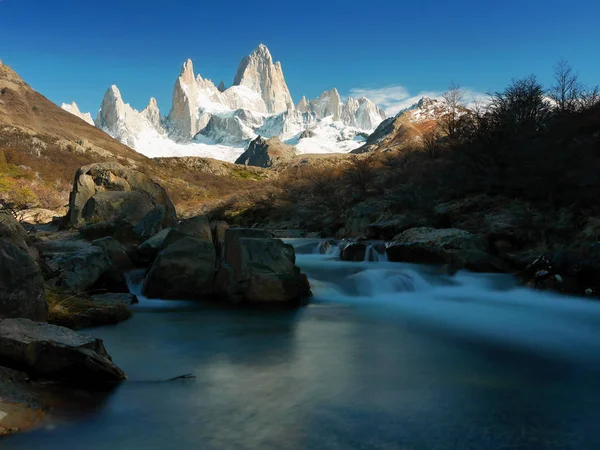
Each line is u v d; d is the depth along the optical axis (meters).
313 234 55.25
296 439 5.81
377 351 10.20
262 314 13.97
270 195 78.62
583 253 18.16
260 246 15.74
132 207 25.44
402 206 43.00
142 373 8.27
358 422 6.36
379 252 26.23
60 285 13.73
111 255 17.45
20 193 58.88
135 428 6.00
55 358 7.23
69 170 108.69
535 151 30.41
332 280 19.25
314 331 12.05
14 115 189.12
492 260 22.11
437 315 14.48
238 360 9.29
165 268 15.66
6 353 7.07
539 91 40.34
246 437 5.84
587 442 5.86
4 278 8.80
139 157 197.25
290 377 8.24
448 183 39.38
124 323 12.29
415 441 5.83
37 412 6.14
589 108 36.75
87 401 6.81
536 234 23.36
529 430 6.20
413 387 7.82
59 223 29.80
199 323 12.57
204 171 152.75
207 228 18.45
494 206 30.25
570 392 7.66
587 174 25.23
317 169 97.25
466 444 5.77
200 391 7.42
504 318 14.08
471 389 7.76
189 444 5.62
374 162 77.88
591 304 16.23
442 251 22.73
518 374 8.64
